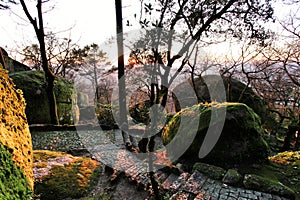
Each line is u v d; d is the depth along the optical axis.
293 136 8.16
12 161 1.32
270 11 4.14
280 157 4.42
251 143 3.97
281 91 8.60
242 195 2.89
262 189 3.00
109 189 3.55
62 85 9.77
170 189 3.17
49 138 6.41
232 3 3.77
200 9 3.64
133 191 3.45
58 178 3.61
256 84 9.02
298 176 3.54
